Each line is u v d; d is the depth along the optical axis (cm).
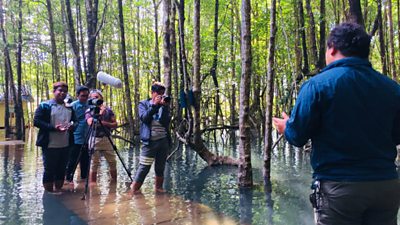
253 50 1681
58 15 1778
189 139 944
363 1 1481
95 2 1301
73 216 488
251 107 1730
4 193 620
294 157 1088
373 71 219
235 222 454
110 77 660
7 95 1892
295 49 1451
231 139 1689
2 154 1124
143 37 2111
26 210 520
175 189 656
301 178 747
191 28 1794
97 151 714
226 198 582
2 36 1677
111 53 2256
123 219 473
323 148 215
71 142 658
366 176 205
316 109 210
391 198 211
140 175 636
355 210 207
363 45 219
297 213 492
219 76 1928
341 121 207
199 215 488
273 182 706
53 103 639
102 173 821
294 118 216
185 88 1102
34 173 801
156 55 1706
